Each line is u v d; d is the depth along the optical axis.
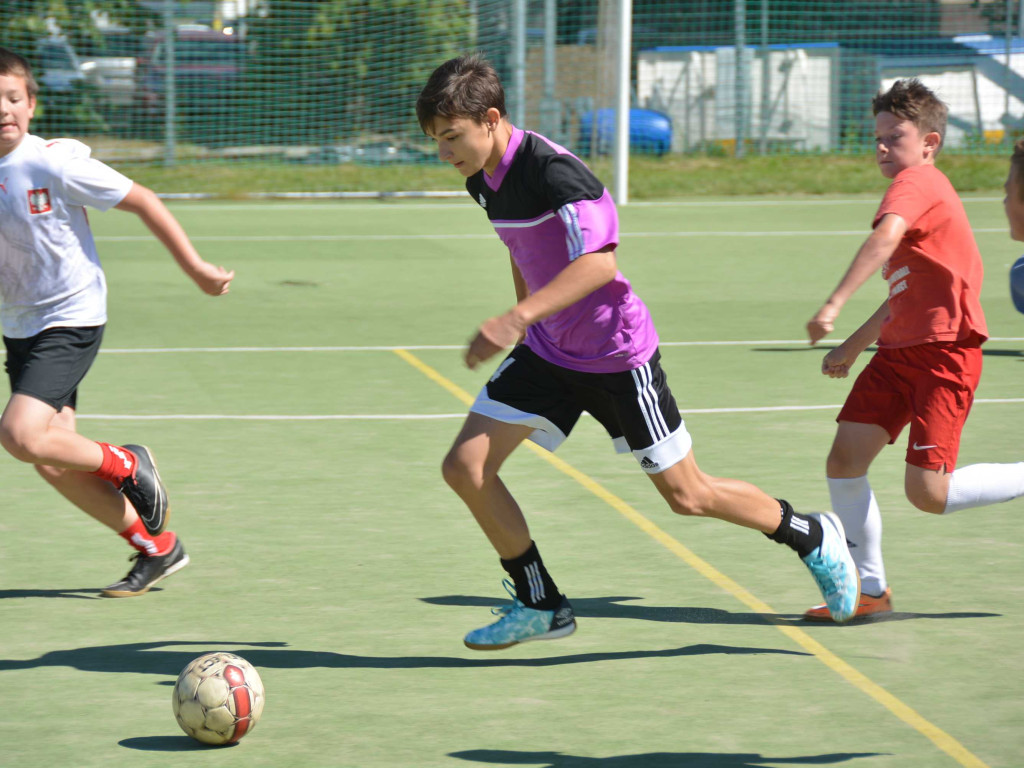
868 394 16.22
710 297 43.94
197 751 12.76
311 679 14.59
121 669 14.88
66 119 81.69
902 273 15.75
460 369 32.91
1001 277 47.25
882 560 17.67
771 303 42.81
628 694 14.15
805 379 31.59
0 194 15.91
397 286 46.00
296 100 81.62
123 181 16.28
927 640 15.73
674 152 86.81
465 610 16.83
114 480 16.92
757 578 18.09
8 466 23.77
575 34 82.94
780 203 71.31
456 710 13.74
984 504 16.19
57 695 14.15
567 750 12.74
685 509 15.13
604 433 26.50
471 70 13.99
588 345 14.50
